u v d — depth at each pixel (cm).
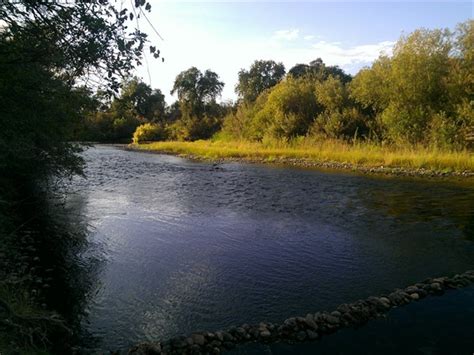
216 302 568
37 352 400
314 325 488
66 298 571
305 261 729
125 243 830
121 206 1192
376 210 1136
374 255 760
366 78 2833
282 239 861
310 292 600
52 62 493
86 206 1181
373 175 1886
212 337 464
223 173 2014
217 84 6562
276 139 3422
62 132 845
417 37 2591
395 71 2619
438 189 1477
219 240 855
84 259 731
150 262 721
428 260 734
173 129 5653
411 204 1215
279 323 507
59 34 466
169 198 1326
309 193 1415
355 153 2439
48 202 1190
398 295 568
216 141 4344
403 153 2250
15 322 412
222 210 1141
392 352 443
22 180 1012
